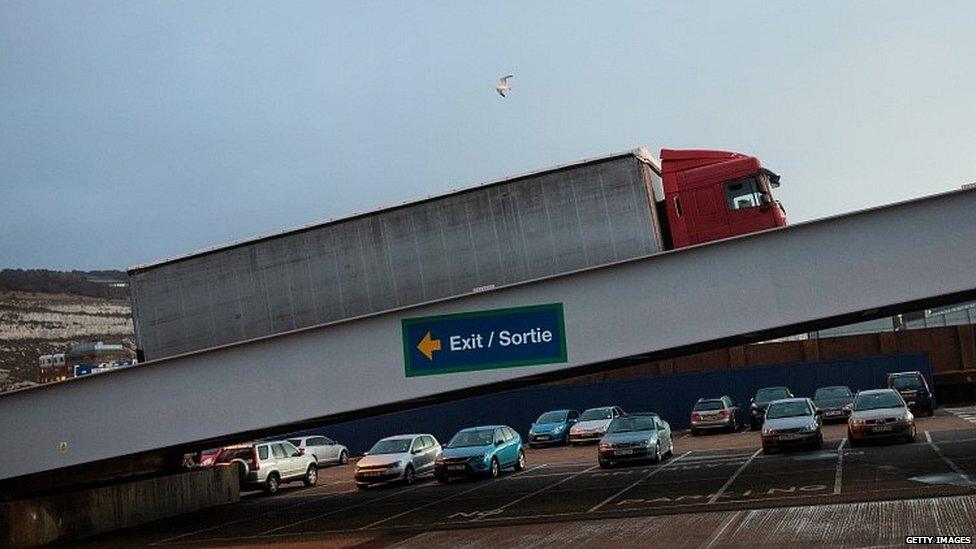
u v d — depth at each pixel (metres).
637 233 24.48
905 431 28.38
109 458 24.38
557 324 22.14
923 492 17.86
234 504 32.12
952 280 20.28
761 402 44.44
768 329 21.20
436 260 25.73
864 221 20.81
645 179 24.67
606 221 24.64
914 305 23.16
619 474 28.03
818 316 20.81
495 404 55.59
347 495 30.81
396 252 26.09
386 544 17.81
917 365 51.66
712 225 25.30
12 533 24.47
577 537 16.41
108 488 27.88
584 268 22.98
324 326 23.44
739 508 18.08
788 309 20.98
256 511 28.72
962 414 43.28
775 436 28.92
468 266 25.48
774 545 13.78
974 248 20.27
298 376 23.50
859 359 52.34
